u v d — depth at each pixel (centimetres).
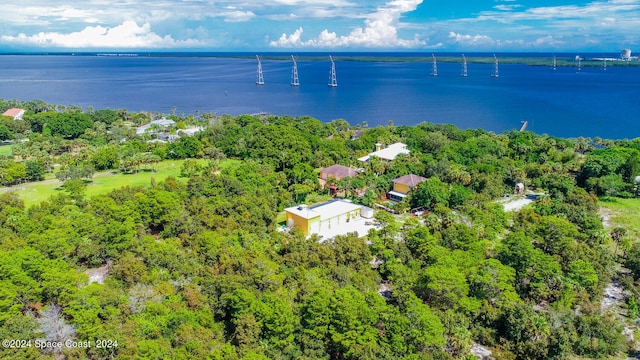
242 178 10500
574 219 9050
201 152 14238
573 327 5912
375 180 11194
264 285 6050
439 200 9869
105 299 5425
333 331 5241
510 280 6600
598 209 10175
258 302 5425
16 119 18288
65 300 5419
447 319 5653
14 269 5634
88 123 18125
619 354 5778
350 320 5219
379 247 7300
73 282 5712
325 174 12288
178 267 6512
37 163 11919
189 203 8894
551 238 7700
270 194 10100
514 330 5750
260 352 4912
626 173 11700
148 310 5381
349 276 6494
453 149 13712
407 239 7550
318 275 6362
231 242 7212
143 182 11450
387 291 6788
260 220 8581
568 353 5600
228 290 5778
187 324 5162
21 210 8488
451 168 11531
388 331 5331
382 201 10862
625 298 6981
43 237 6812
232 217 8400
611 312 6550
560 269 6919
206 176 10462
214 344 4916
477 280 6328
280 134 13775
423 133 15712
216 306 5731
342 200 10062
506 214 9469
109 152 12988
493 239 8150
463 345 5416
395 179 11238
